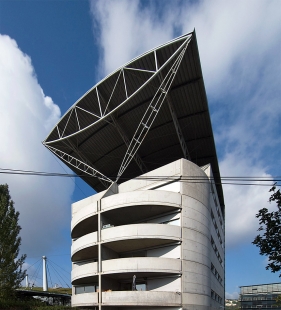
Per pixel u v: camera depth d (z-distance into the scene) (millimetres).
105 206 28344
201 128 34562
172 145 37844
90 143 37812
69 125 36156
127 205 27203
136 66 29125
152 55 28031
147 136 36344
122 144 37844
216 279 39094
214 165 42219
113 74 29641
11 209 32844
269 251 11352
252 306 81250
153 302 23984
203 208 29719
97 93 30688
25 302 29516
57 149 38438
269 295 79125
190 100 31016
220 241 49219
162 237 25688
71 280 31828
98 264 26734
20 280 29938
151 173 30906
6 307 26734
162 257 25562
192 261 26312
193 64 27484
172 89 30156
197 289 25922
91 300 26141
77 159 38250
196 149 38625
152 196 26984
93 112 34125
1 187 34031
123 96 32031
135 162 40812
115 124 33719
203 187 30797
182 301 24422
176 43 26797
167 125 34562
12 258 29391
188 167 29250
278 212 11664
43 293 46781
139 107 32531
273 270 11328
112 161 41250
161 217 28781
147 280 27328
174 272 24984
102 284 26391
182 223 26875
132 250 29422
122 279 29219
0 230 30344
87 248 28672
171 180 28938
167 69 28453
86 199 34938
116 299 24688
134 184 31906
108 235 26859
